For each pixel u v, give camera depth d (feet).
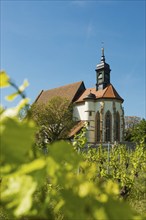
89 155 51.55
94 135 228.02
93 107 232.53
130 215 3.23
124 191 34.96
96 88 245.04
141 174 56.13
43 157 3.77
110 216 3.21
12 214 3.47
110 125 228.43
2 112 3.74
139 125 259.19
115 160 58.23
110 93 234.58
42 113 207.21
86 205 3.31
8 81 3.74
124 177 35.81
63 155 3.76
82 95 247.70
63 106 215.31
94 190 3.47
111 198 3.40
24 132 3.18
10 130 3.18
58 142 3.79
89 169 4.51
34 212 3.53
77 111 240.12
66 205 3.39
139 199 36.99
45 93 277.85
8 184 3.57
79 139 33.50
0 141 3.17
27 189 3.43
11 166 3.31
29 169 3.38
